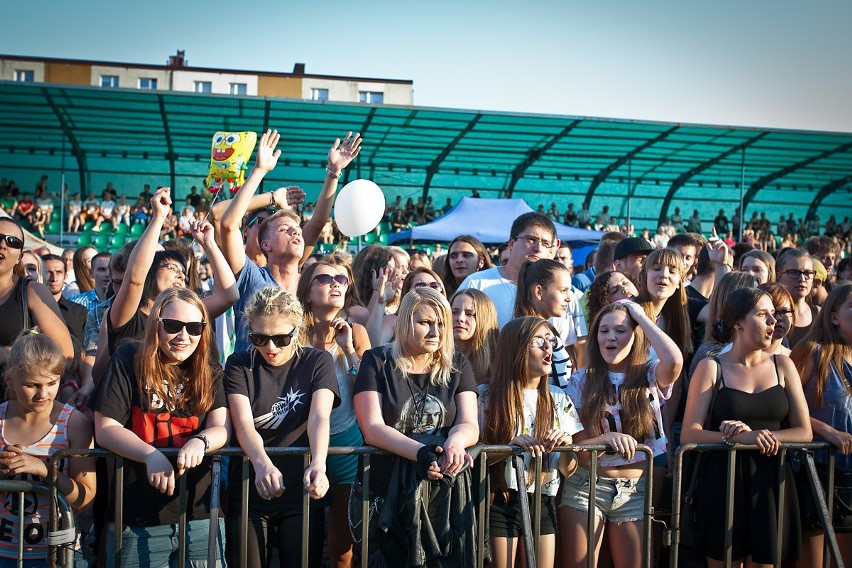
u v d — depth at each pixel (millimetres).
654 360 3994
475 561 3219
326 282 4004
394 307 5289
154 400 3201
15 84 16703
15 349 3213
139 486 3223
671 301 4785
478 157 23625
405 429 3375
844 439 3895
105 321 3871
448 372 3473
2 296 3854
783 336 4461
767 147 21344
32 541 3258
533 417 3689
